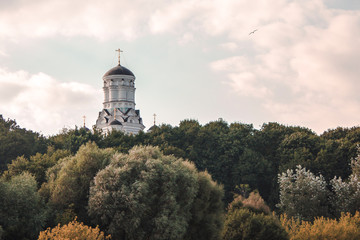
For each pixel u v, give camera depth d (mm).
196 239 58500
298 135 115375
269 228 57125
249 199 66125
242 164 110375
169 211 54062
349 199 81938
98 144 116562
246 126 130000
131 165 56344
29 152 109500
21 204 53000
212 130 124250
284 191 86250
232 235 57938
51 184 60750
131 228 52156
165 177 55812
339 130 129375
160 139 118125
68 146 114812
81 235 45562
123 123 176125
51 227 55312
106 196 53031
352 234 59219
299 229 64375
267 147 120938
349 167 105375
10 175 73125
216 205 62031
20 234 50969
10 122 122375
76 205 57125
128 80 185375
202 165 111188
